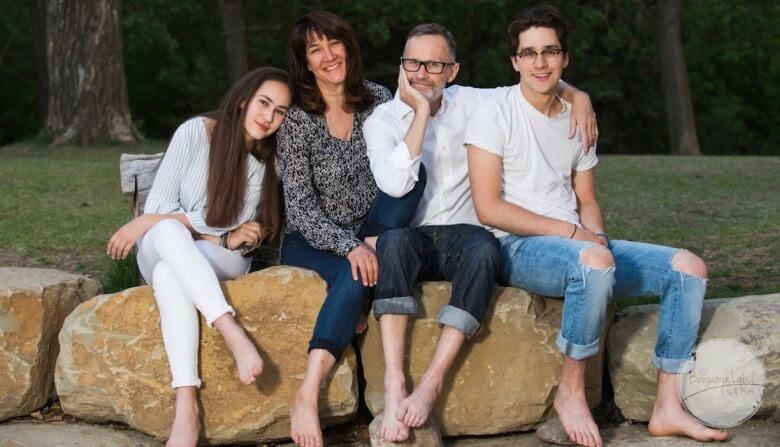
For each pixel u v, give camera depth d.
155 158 4.94
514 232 3.86
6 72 26.72
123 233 3.88
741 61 30.20
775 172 11.27
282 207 4.17
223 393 3.84
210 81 26.34
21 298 3.97
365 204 4.07
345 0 20.16
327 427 4.10
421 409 3.55
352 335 3.77
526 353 3.90
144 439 3.90
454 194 4.03
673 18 21.16
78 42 15.23
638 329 3.99
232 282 3.90
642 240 6.79
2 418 3.98
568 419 3.67
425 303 3.87
